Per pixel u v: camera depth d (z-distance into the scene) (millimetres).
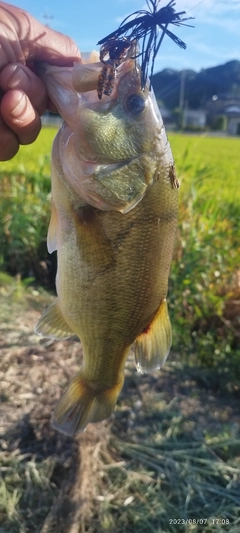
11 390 487
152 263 226
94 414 262
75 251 228
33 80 210
